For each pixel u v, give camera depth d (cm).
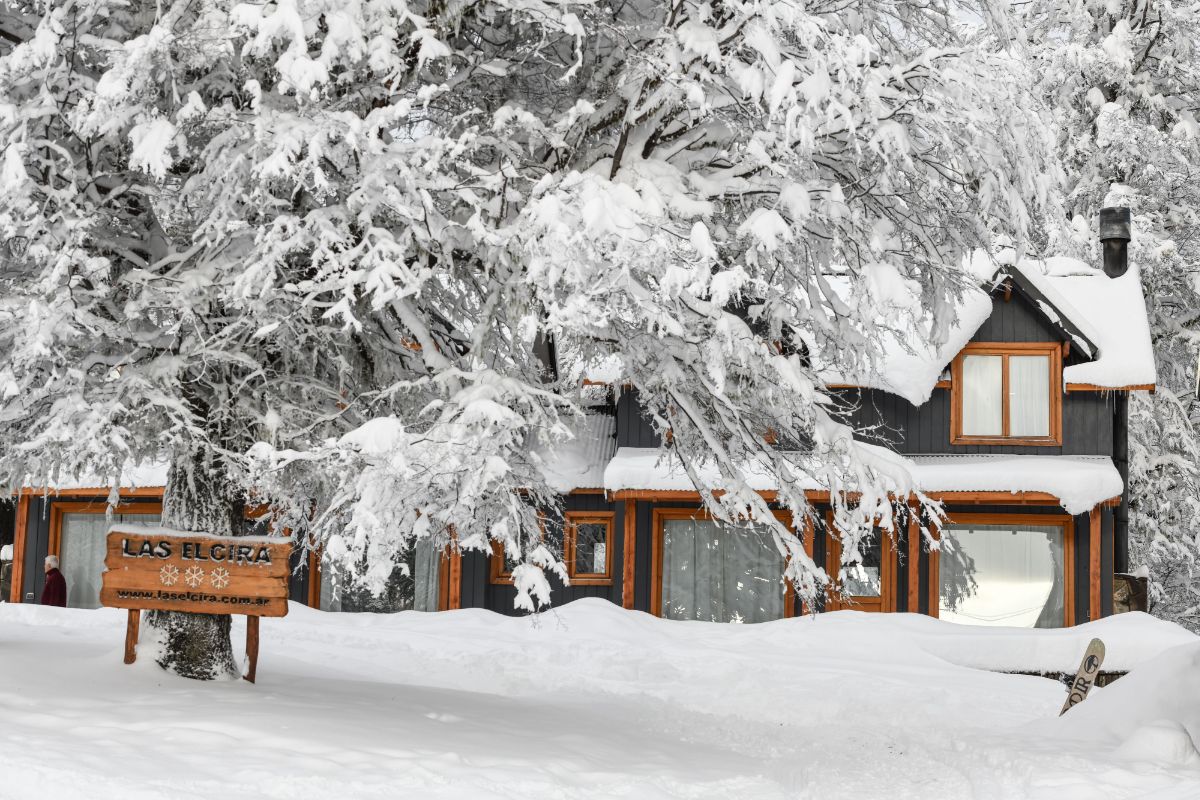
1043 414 2270
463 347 1220
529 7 924
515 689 1423
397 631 1767
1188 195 3011
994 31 1063
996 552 2208
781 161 940
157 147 832
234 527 1137
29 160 927
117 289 1007
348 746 806
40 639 1405
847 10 1046
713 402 1105
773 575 2273
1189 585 2995
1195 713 966
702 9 910
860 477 1043
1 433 1030
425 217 920
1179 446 2947
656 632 1820
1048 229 1052
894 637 1775
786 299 1034
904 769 912
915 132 987
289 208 955
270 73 977
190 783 662
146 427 1069
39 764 662
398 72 911
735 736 1152
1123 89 3092
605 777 797
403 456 812
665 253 845
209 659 1113
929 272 1090
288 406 1063
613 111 991
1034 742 967
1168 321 2983
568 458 2314
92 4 887
